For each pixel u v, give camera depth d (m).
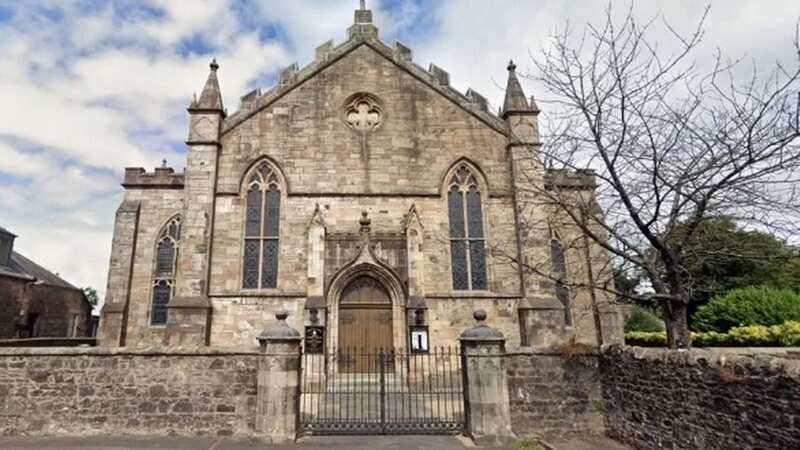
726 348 13.40
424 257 20.78
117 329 24.30
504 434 11.32
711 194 10.22
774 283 19.73
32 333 38.28
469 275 20.98
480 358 11.82
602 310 23.03
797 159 9.34
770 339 14.41
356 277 20.33
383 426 12.10
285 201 21.20
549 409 12.08
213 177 20.81
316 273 19.69
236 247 20.47
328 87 22.70
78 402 11.80
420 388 18.28
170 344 18.64
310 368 18.17
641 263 11.56
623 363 11.26
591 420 12.05
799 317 16.42
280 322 12.20
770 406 6.85
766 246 10.85
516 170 21.41
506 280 20.67
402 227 21.14
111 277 25.12
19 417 11.69
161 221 26.48
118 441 11.22
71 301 44.06
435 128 22.47
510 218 21.47
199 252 19.81
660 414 9.66
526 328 19.58
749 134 9.66
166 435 11.66
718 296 18.66
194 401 11.88
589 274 21.53
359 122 22.58
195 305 19.03
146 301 25.25
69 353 12.01
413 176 21.84
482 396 11.56
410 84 22.97
